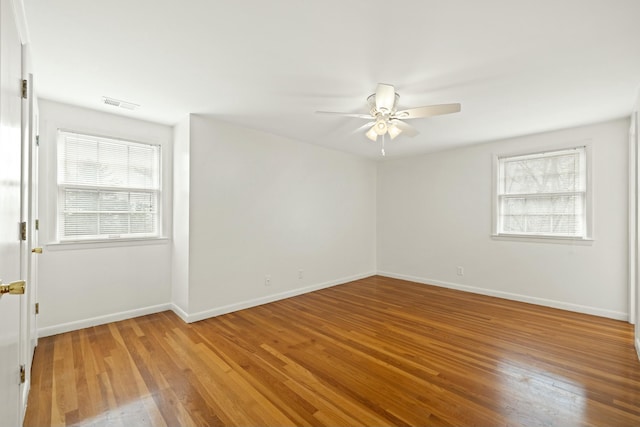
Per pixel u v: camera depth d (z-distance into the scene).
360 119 3.39
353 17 1.68
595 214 3.50
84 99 2.82
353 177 5.29
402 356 2.49
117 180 3.29
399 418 1.75
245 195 3.75
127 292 3.34
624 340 2.78
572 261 3.65
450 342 2.75
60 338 2.80
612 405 1.85
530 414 1.78
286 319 3.36
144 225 3.49
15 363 1.32
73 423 1.70
